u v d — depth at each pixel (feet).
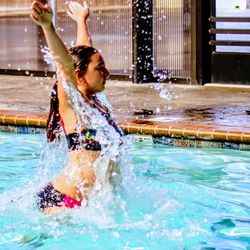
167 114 41.70
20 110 43.45
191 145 36.01
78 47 21.44
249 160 32.83
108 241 20.79
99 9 59.62
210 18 55.83
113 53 59.31
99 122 21.65
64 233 21.26
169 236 21.36
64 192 21.49
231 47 55.52
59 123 21.71
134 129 37.42
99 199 21.75
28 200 23.43
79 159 21.49
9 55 65.21
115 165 22.33
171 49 57.06
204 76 56.24
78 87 21.33
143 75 57.62
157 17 57.31
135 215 22.61
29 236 21.21
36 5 18.71
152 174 29.86
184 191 26.48
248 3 54.85
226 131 35.01
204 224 22.71
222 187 27.81
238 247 20.79
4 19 64.95
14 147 36.24
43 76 63.52
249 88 53.98
